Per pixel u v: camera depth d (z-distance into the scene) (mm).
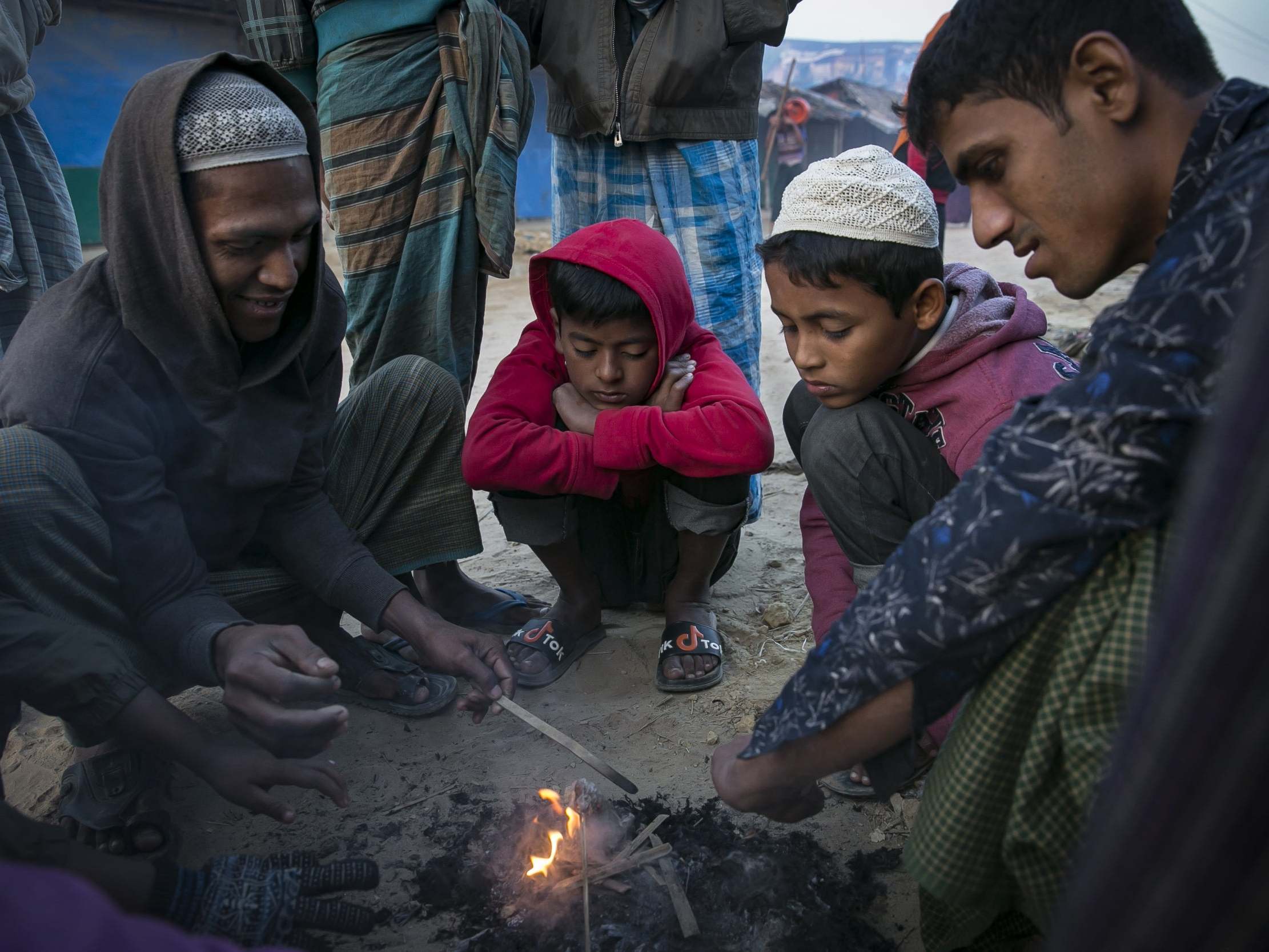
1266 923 609
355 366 2994
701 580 2576
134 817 1893
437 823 1988
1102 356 1100
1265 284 590
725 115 2920
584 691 2453
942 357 2006
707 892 1759
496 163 2729
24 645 1646
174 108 1708
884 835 1921
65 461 1777
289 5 2721
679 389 2391
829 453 2059
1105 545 1123
